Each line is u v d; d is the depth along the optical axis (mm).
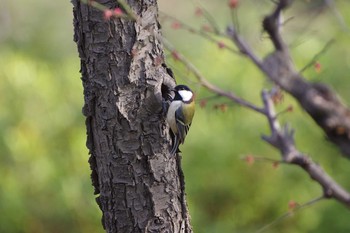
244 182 13891
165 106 7543
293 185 13734
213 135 13641
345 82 13172
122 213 7551
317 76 12828
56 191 13641
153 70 7398
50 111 13977
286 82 4066
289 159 4375
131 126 7363
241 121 13547
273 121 4836
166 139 7562
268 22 4066
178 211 7668
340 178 13148
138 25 7262
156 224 7543
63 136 14031
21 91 13930
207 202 14086
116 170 7465
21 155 13555
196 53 14359
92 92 7406
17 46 17531
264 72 4113
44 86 13984
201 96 12531
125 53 7262
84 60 7398
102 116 7387
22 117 13820
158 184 7520
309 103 4016
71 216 13797
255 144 13570
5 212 13391
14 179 13508
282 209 13797
